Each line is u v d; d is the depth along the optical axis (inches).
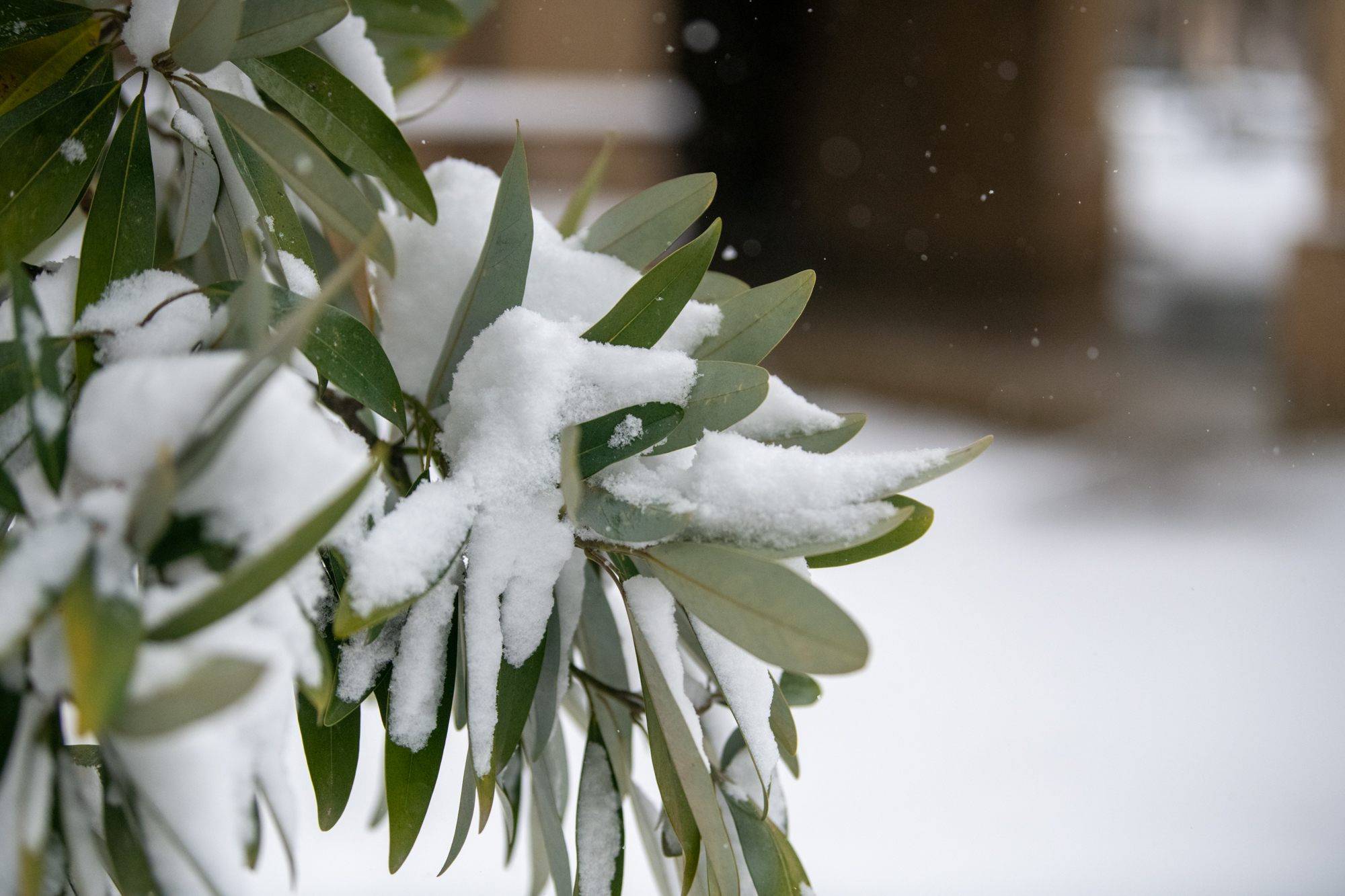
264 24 51.6
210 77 53.4
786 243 684.7
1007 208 612.4
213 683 44.6
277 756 49.2
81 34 52.6
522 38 392.8
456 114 375.9
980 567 265.3
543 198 390.9
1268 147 1048.8
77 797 48.0
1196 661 217.6
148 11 52.0
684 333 53.4
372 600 49.2
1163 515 299.6
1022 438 361.1
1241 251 688.4
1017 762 178.7
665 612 52.4
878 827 158.1
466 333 53.3
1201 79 1080.2
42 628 46.3
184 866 47.9
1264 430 365.7
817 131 687.7
